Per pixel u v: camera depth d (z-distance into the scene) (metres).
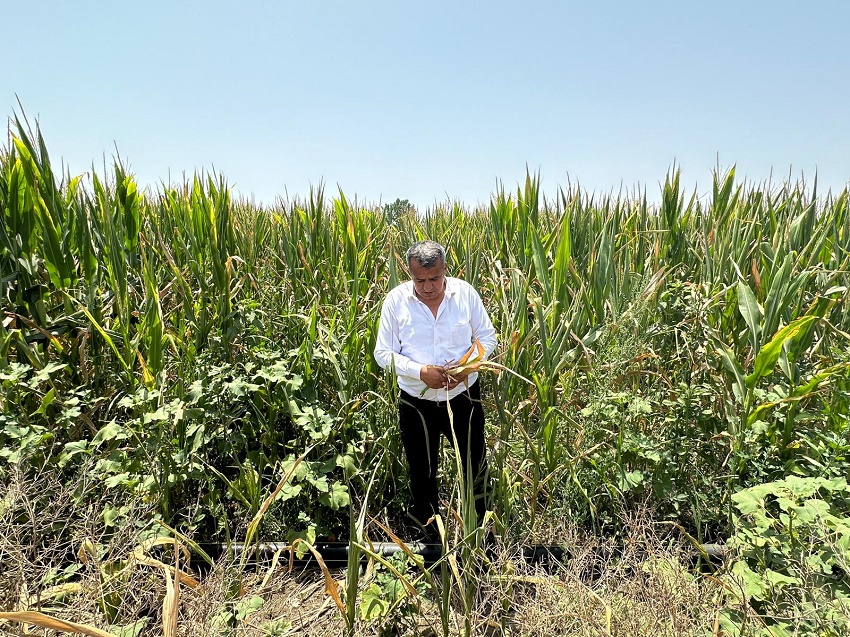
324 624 2.43
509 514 2.95
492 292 4.25
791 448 3.07
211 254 3.66
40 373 2.93
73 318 3.40
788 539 2.22
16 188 3.33
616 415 3.02
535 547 2.90
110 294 3.69
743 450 2.98
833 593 1.97
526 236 4.55
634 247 4.66
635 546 2.37
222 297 3.62
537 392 3.08
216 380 3.10
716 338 3.22
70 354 3.43
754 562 2.41
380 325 2.95
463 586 2.18
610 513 3.12
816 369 3.38
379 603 2.21
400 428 3.16
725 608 2.05
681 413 3.28
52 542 2.31
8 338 3.05
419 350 2.83
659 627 1.95
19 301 3.35
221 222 3.72
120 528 2.27
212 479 3.01
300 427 3.37
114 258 3.29
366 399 3.38
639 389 3.46
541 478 3.19
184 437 3.11
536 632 2.13
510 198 4.94
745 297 3.21
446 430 2.95
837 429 3.13
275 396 3.33
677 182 4.77
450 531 2.59
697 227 5.09
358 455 3.28
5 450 2.46
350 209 4.82
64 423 2.93
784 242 3.84
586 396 3.40
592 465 3.01
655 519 3.00
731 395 3.30
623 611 2.03
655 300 3.59
